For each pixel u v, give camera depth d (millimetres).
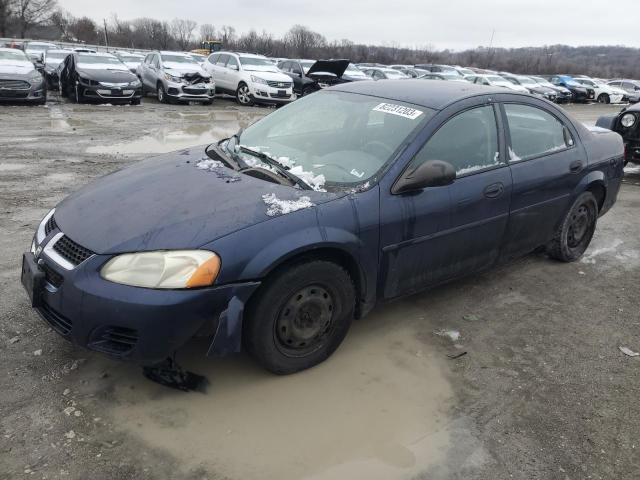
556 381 3117
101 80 14812
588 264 4910
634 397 3012
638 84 36094
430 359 3250
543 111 4262
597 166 4641
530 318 3846
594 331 3721
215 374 2934
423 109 3500
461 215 3455
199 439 2479
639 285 4516
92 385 2770
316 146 3539
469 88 3900
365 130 3512
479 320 3766
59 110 13477
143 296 2447
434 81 4156
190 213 2697
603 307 4086
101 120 12148
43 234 2945
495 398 2928
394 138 3338
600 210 4988
